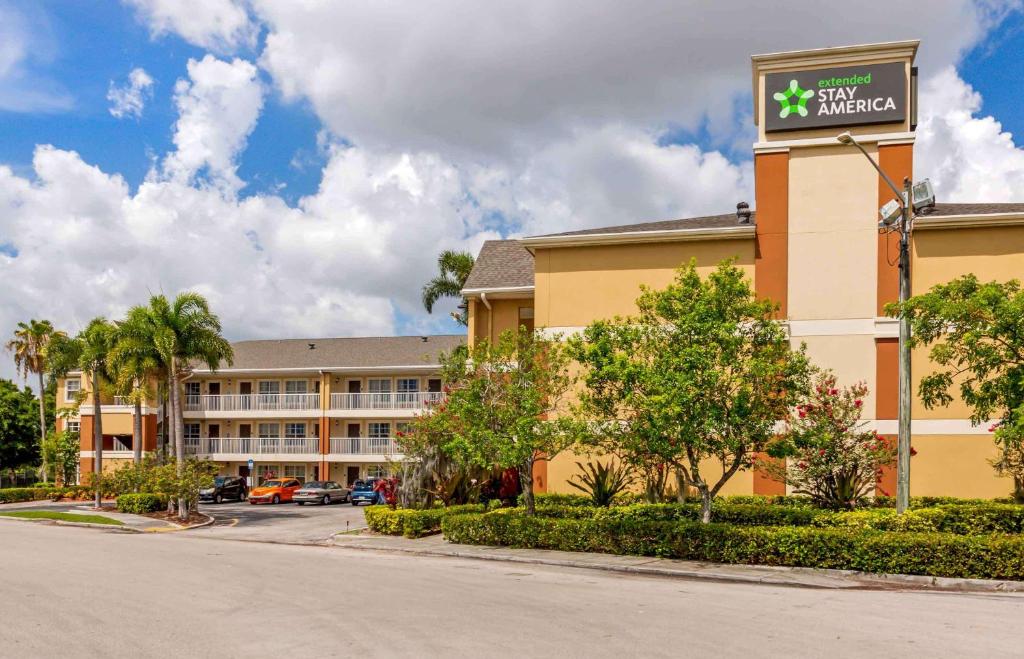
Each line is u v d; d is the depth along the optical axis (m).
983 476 22.88
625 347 17.98
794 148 25.44
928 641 9.17
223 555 18.22
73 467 51.19
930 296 16.44
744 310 17.48
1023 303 15.37
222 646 8.75
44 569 15.36
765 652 8.52
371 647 8.68
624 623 10.05
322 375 49.00
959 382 23.27
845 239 24.73
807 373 17.94
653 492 22.47
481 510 23.14
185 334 33.00
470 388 20.25
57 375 42.38
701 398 16.83
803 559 15.65
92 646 8.78
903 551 14.84
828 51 25.31
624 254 26.48
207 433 51.50
